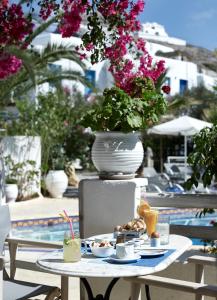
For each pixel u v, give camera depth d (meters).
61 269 2.37
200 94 28.25
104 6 4.41
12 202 12.27
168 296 3.47
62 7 4.64
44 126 13.74
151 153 26.50
